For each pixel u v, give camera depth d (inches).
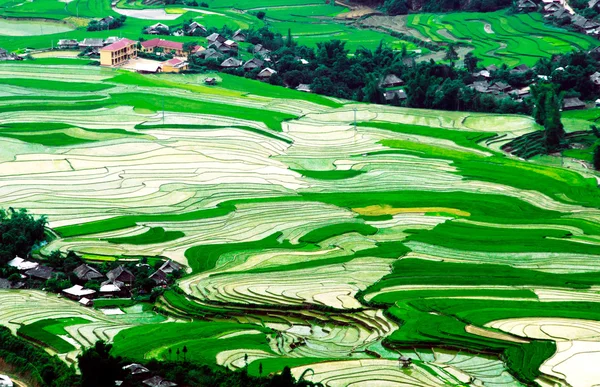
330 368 5551.2
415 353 5846.5
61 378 5487.2
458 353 5836.6
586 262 7303.2
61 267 7278.5
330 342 6058.1
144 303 6825.8
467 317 6225.4
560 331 5989.2
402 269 7170.3
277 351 5880.9
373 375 5467.5
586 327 6053.2
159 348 5836.6
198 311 6560.0
